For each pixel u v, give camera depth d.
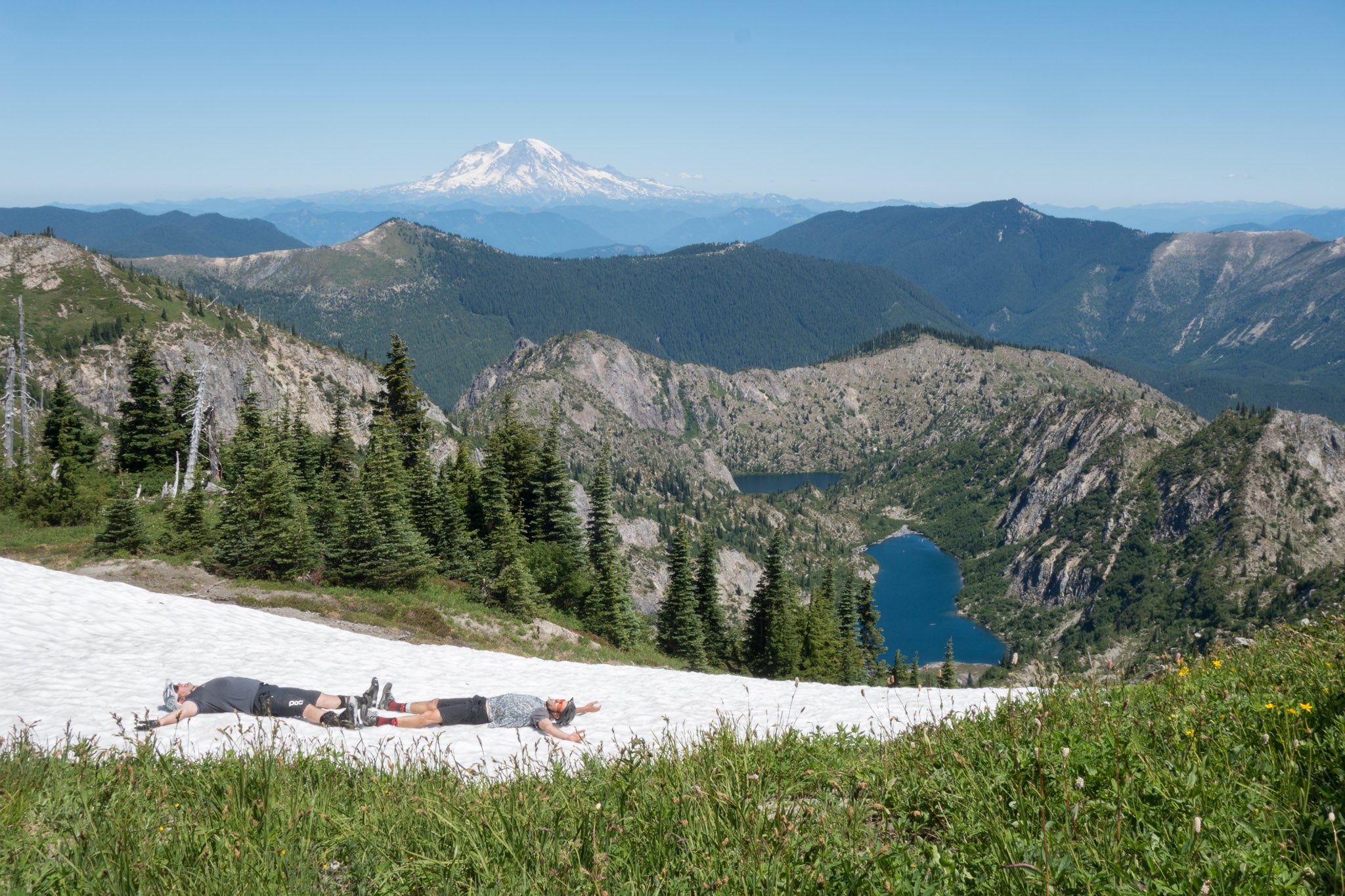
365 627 33.69
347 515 39.44
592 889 4.93
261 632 22.62
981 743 7.09
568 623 54.00
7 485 50.22
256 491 38.72
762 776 6.80
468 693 15.76
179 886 5.02
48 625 19.45
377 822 6.21
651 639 73.06
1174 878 4.39
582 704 14.71
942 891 4.55
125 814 6.36
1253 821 4.89
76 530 45.50
